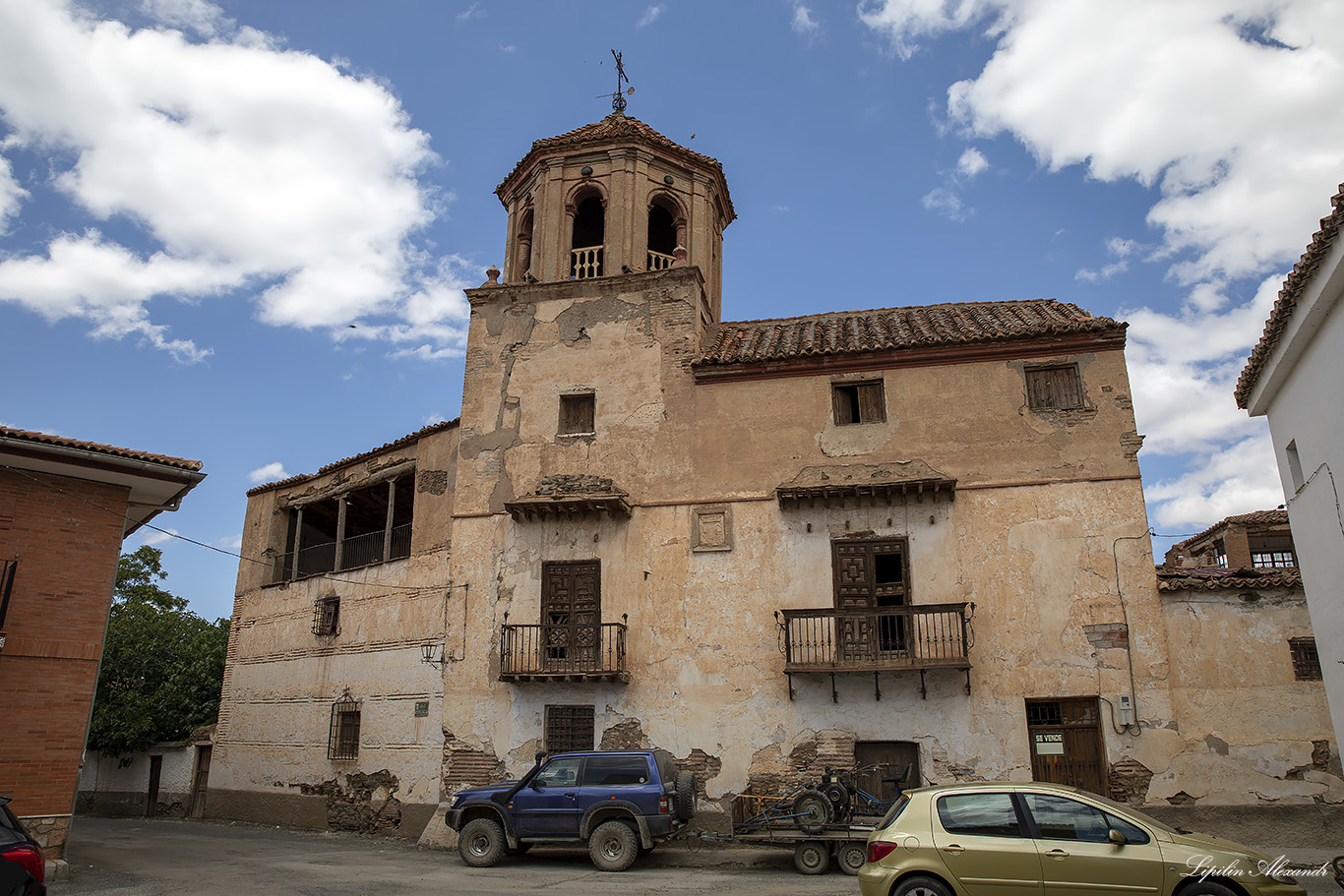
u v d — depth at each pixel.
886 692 16.62
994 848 8.58
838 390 18.84
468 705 18.39
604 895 11.30
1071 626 16.42
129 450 14.34
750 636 17.48
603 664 17.78
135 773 28.16
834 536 17.72
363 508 25.73
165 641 30.91
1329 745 15.20
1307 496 12.27
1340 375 10.88
